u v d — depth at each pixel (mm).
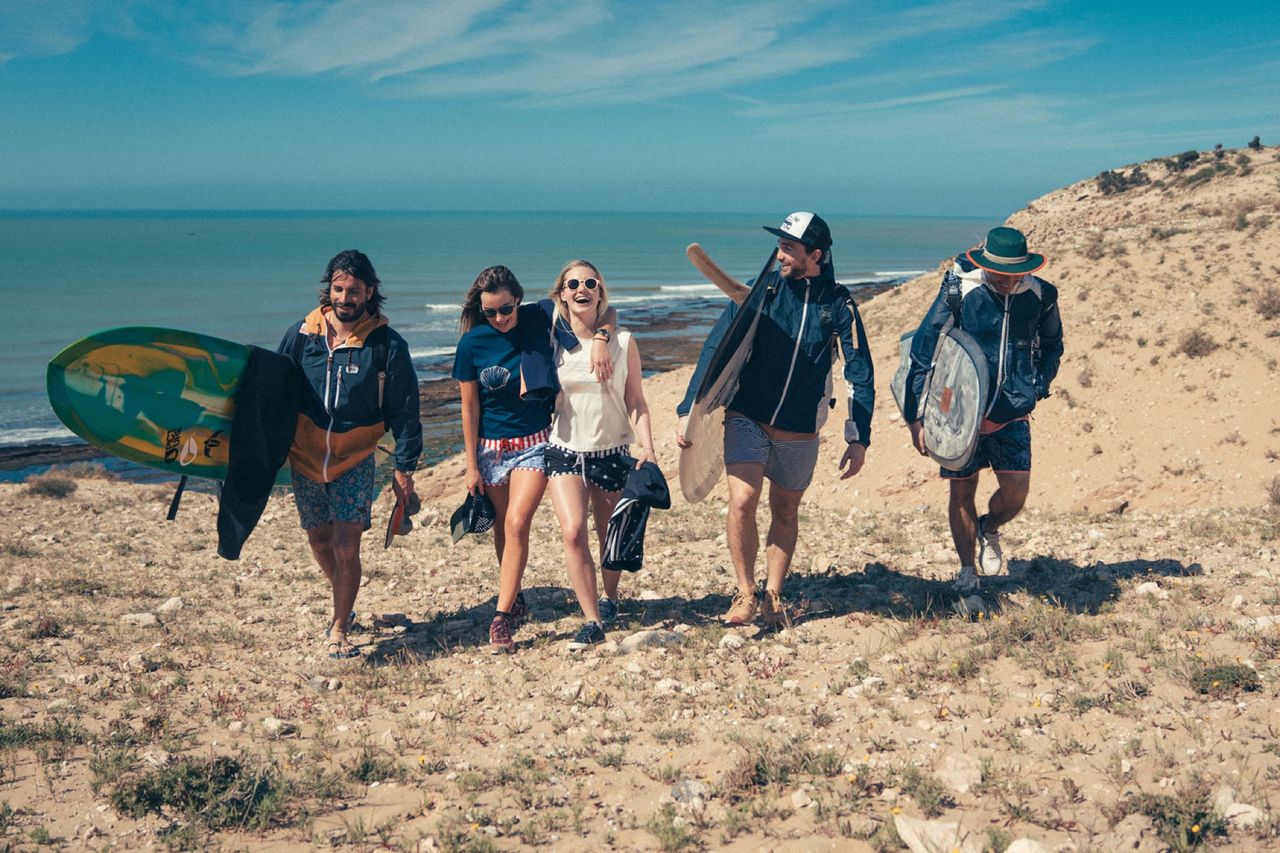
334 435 5469
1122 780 3389
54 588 7957
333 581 5957
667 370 42875
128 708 4785
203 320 72062
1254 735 3602
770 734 4109
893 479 13648
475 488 5723
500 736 4344
